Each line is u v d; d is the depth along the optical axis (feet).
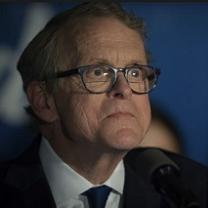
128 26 8.98
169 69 14.46
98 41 8.66
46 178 9.41
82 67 8.61
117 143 8.39
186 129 14.61
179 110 14.53
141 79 8.77
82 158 9.09
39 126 9.70
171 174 9.23
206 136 14.62
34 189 9.18
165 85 14.46
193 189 10.85
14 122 14.33
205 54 14.47
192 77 14.49
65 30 8.96
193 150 14.65
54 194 9.26
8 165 9.71
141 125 8.70
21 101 14.30
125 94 8.45
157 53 14.43
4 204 9.06
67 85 8.82
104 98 8.52
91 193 9.25
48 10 14.29
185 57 14.48
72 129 8.82
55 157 9.38
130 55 8.68
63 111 9.02
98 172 9.20
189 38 14.46
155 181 9.40
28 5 14.25
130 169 9.82
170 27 14.43
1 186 9.26
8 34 14.24
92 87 8.52
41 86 9.34
